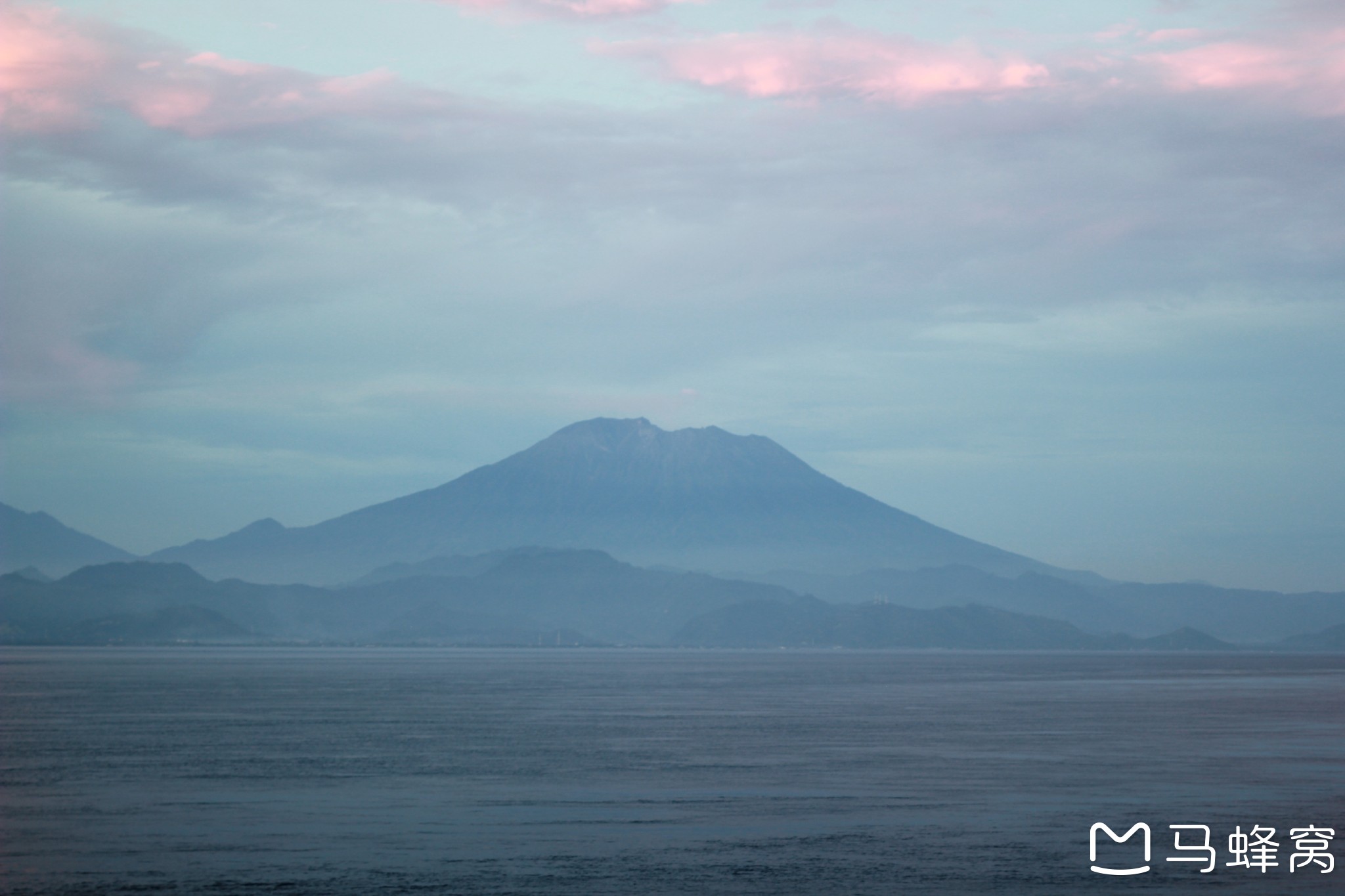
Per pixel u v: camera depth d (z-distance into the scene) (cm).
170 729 7981
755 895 3278
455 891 3312
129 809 4553
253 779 5391
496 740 7181
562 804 4678
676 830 4156
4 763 5972
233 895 3281
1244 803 4725
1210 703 11419
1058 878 3484
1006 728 8212
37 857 3706
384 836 4031
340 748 6719
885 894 3300
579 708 10256
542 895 3272
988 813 4497
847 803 4716
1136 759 6197
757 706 10631
